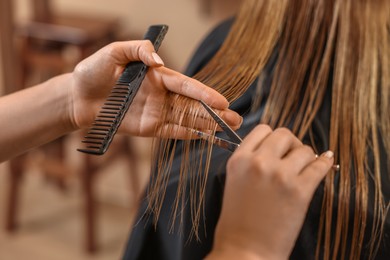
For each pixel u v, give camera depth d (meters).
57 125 0.73
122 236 1.96
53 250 1.88
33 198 2.13
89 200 1.79
